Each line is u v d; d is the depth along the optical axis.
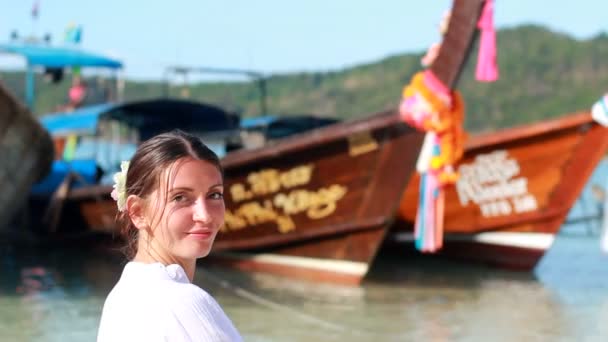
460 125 8.52
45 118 14.97
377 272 11.17
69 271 10.92
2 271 10.87
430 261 12.48
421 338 6.93
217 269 11.16
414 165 8.78
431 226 8.59
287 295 9.02
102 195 11.99
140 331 1.84
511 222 11.30
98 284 9.78
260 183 10.01
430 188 8.58
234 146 13.55
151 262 2.07
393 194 9.01
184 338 1.83
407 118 8.45
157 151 2.05
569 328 7.34
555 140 10.46
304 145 9.22
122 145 14.39
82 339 6.77
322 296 9.02
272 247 10.52
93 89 16.67
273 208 10.08
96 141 13.79
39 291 9.20
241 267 11.14
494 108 66.56
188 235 2.04
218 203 2.09
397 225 12.63
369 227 9.31
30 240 13.80
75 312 7.93
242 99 75.19
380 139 8.83
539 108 64.56
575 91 66.88
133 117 14.15
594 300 8.80
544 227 11.05
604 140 10.19
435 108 8.30
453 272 11.23
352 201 9.34
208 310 1.89
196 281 10.05
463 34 8.01
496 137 10.77
